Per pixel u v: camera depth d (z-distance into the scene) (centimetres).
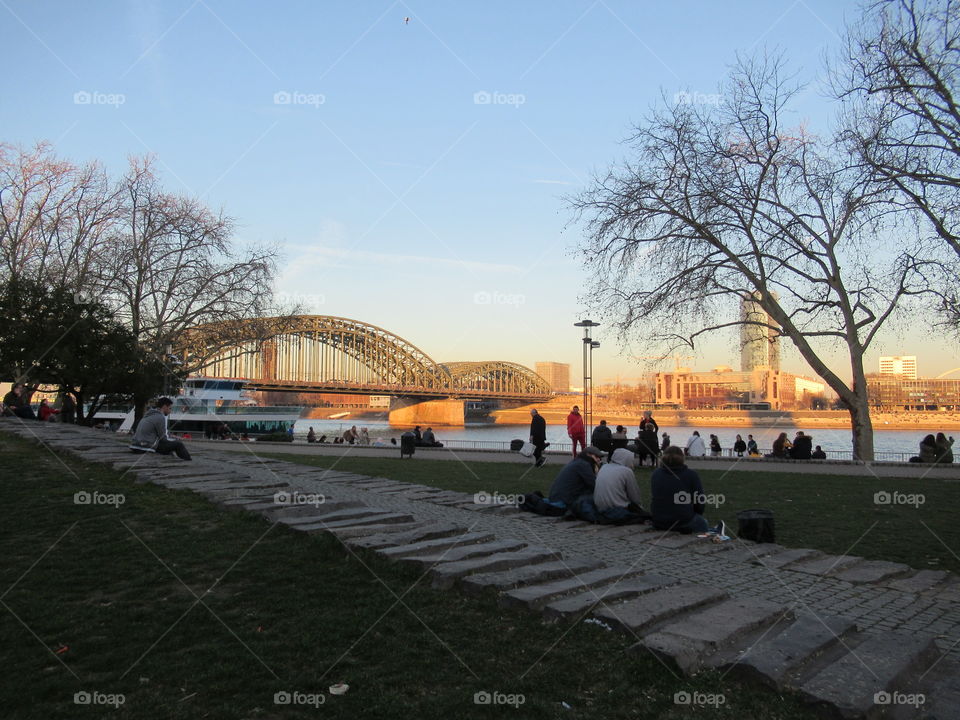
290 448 3122
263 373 7956
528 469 2067
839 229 2509
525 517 1120
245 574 633
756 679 456
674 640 503
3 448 1321
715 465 2362
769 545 955
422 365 12406
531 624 543
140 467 1172
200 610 546
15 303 2811
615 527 1049
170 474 1106
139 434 1384
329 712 404
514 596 578
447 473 1884
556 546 888
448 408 11606
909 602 704
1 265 3553
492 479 1739
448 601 589
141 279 3859
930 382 10612
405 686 440
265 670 452
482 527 1000
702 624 548
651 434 2220
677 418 10019
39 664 449
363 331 11425
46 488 948
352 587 612
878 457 4188
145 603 558
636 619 544
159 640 491
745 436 7888
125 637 494
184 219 4038
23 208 3666
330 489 1321
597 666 475
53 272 3584
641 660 480
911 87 1800
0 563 636
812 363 2698
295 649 485
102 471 1128
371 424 12381
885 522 1173
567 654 492
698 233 2773
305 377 9794
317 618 541
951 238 1922
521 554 720
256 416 5634
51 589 577
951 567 866
